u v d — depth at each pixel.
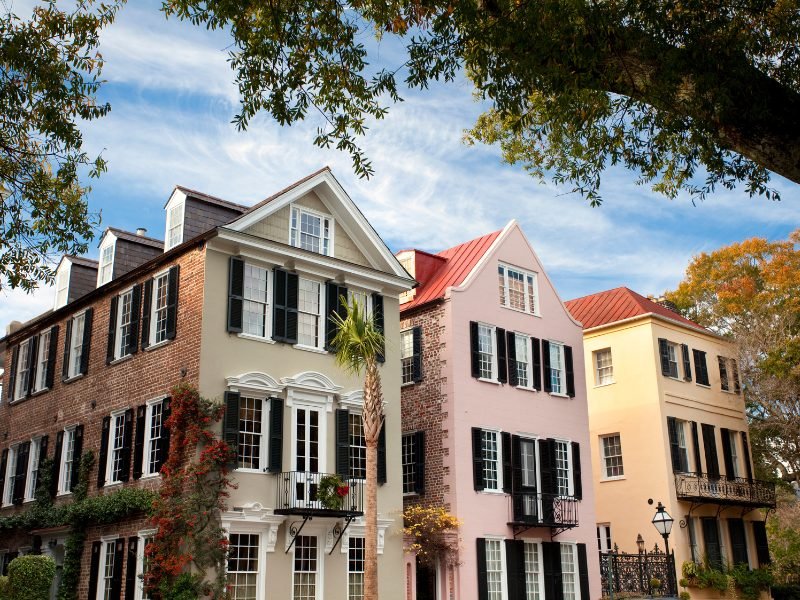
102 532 20.75
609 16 10.18
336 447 21.34
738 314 37.97
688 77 9.73
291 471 19.95
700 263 41.72
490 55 11.37
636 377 31.55
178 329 20.20
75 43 14.45
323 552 20.25
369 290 23.58
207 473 18.42
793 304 35.91
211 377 19.25
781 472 40.78
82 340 24.59
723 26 10.70
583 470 28.08
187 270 20.48
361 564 21.19
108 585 20.19
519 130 12.44
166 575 17.72
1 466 27.08
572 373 28.91
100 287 23.78
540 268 29.14
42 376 26.59
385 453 22.44
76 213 15.46
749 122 8.77
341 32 12.29
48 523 22.27
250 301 20.72
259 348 20.41
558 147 16.61
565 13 10.12
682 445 31.34
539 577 25.41
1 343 29.91
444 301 25.59
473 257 27.70
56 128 14.28
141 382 21.12
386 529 21.92
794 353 34.78
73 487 22.55
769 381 35.31
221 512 18.34
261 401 20.22
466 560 23.33
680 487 29.89
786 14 11.56
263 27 11.92
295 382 20.69
